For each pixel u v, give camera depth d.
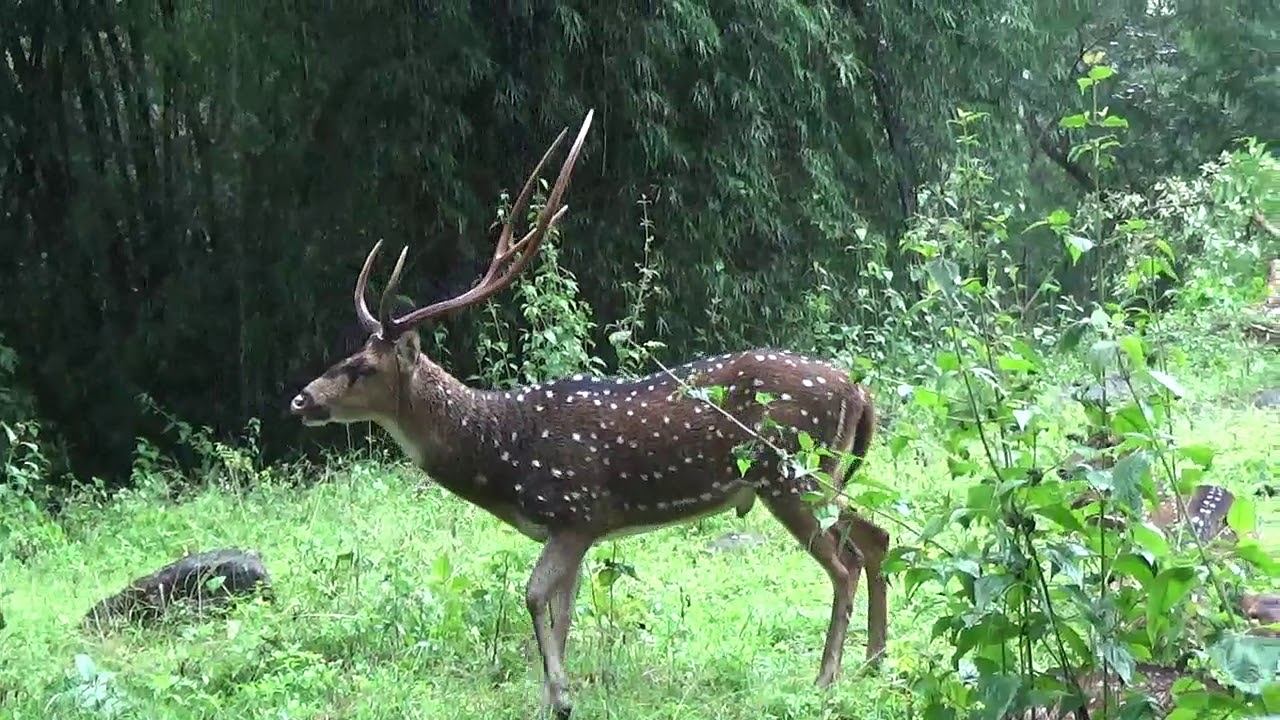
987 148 12.93
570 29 10.01
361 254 10.86
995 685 3.07
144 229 11.73
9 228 11.82
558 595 4.77
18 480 8.71
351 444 10.12
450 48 10.16
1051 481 3.12
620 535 4.89
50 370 11.55
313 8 10.54
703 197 10.73
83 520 8.52
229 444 10.68
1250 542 2.95
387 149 10.23
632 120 10.35
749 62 10.76
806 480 4.69
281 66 10.83
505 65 10.39
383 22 10.27
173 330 11.41
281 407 11.12
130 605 5.98
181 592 6.00
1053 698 3.08
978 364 3.45
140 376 11.48
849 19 11.88
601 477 4.74
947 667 4.15
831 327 11.27
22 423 9.76
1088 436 3.41
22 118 11.69
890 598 5.65
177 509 8.35
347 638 5.31
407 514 7.57
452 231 10.69
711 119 10.73
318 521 7.59
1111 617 3.03
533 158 10.53
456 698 4.70
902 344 9.39
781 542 6.77
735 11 10.70
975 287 3.37
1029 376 3.42
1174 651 3.10
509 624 5.42
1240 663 2.58
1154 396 3.13
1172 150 18.34
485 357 9.79
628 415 4.76
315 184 10.91
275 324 11.16
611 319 10.73
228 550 6.31
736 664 4.87
